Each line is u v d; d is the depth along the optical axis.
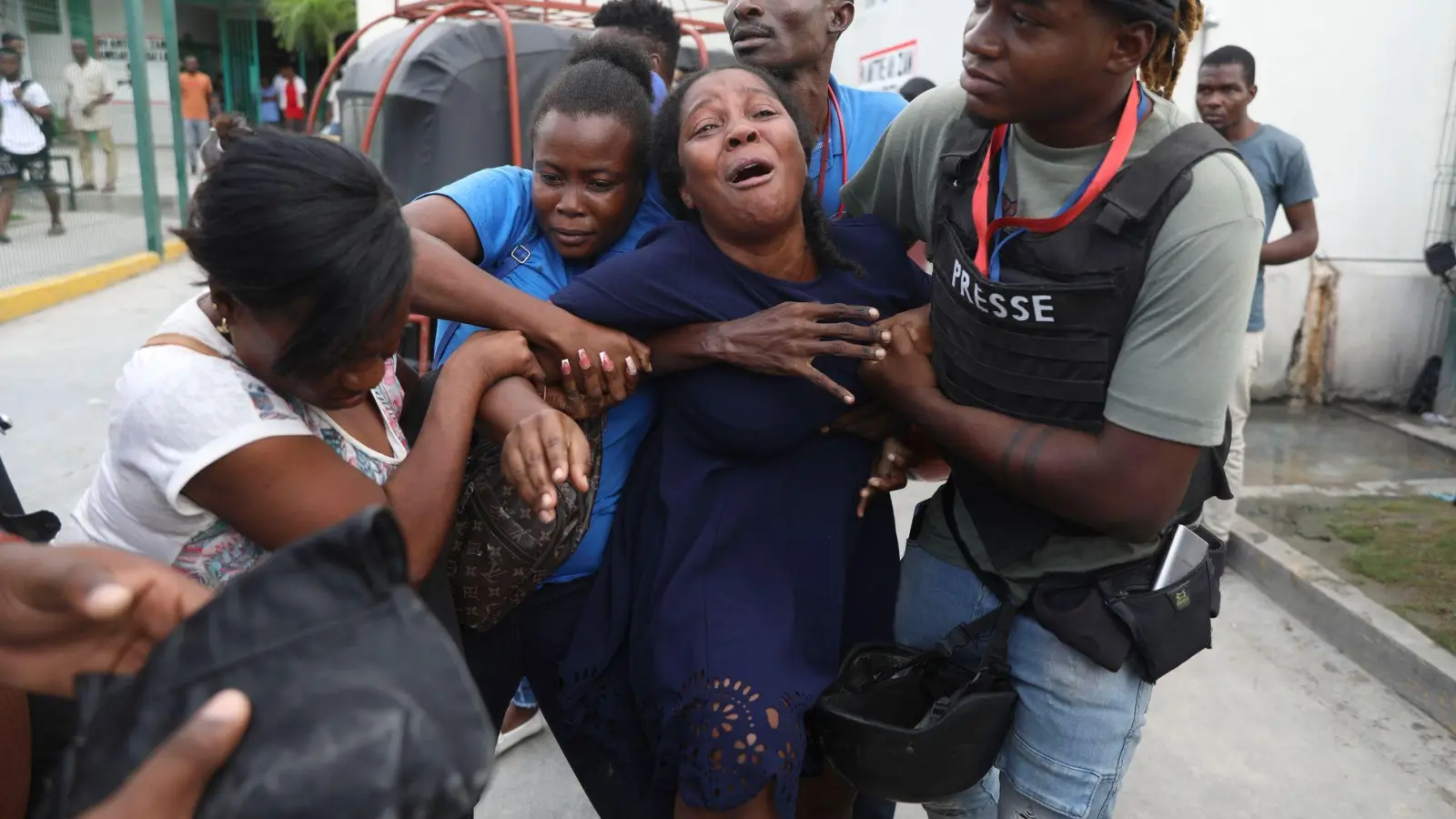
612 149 1.73
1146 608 1.54
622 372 1.61
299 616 0.77
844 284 1.70
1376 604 3.47
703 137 1.58
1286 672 3.34
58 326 7.36
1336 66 5.16
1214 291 1.35
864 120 2.27
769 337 1.55
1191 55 5.08
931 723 1.54
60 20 9.26
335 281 1.06
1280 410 5.54
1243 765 2.86
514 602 1.64
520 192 1.86
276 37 23.80
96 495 1.23
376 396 1.45
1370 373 5.56
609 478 1.75
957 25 5.13
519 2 5.27
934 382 1.60
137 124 9.81
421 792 0.72
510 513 1.55
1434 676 3.09
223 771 0.69
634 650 1.64
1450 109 5.20
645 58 2.05
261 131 1.10
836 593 1.66
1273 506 4.34
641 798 1.74
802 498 1.67
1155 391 1.38
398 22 10.50
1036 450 1.47
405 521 1.29
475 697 0.77
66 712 1.03
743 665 1.50
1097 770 1.62
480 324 1.59
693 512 1.62
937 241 1.64
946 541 1.76
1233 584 3.93
